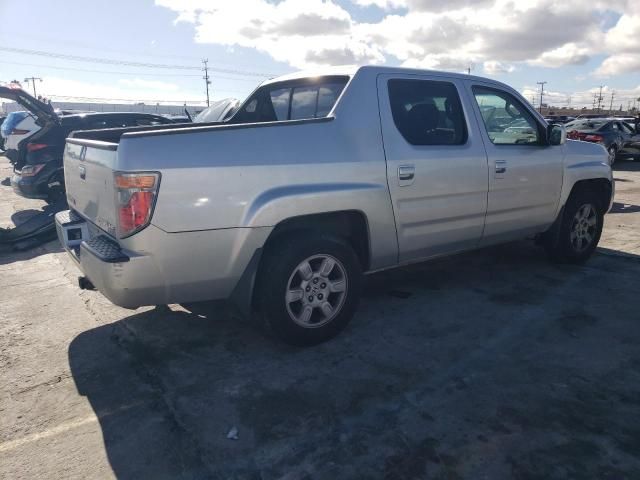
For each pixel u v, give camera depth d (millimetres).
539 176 4883
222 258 3209
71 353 3631
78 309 4461
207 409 2904
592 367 3326
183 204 3025
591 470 2381
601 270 5355
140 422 2803
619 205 9234
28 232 6613
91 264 3197
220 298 3400
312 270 3553
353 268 3697
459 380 3174
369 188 3666
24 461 2506
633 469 2385
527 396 2990
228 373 3307
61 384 3213
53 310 4441
